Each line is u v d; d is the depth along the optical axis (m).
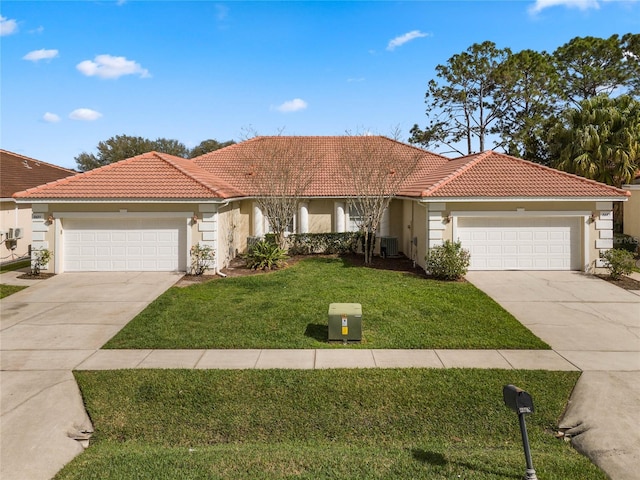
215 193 16.11
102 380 7.85
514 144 33.94
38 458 5.91
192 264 16.19
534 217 16.47
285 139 25.23
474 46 34.50
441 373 8.05
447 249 15.40
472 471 5.45
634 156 24.83
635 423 6.54
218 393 7.46
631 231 23.02
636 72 33.12
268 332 10.18
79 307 12.22
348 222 22.19
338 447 6.20
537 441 6.39
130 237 16.55
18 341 9.73
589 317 11.38
